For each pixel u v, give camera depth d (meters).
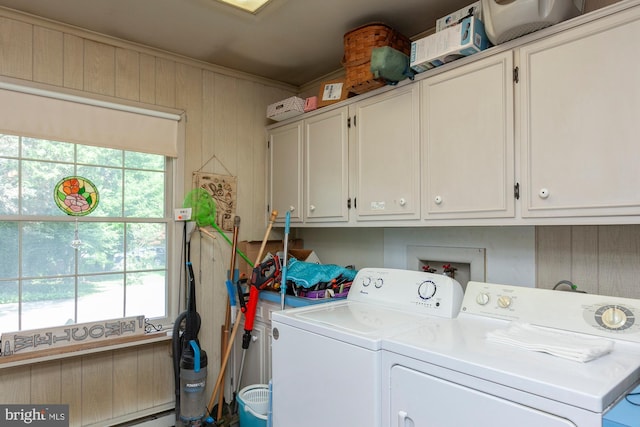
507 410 1.03
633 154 1.31
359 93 2.30
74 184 2.29
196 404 2.35
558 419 0.94
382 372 1.33
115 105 2.35
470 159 1.76
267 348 2.44
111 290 2.41
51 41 2.18
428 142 1.93
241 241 2.92
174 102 2.62
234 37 2.39
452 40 1.76
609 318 1.31
